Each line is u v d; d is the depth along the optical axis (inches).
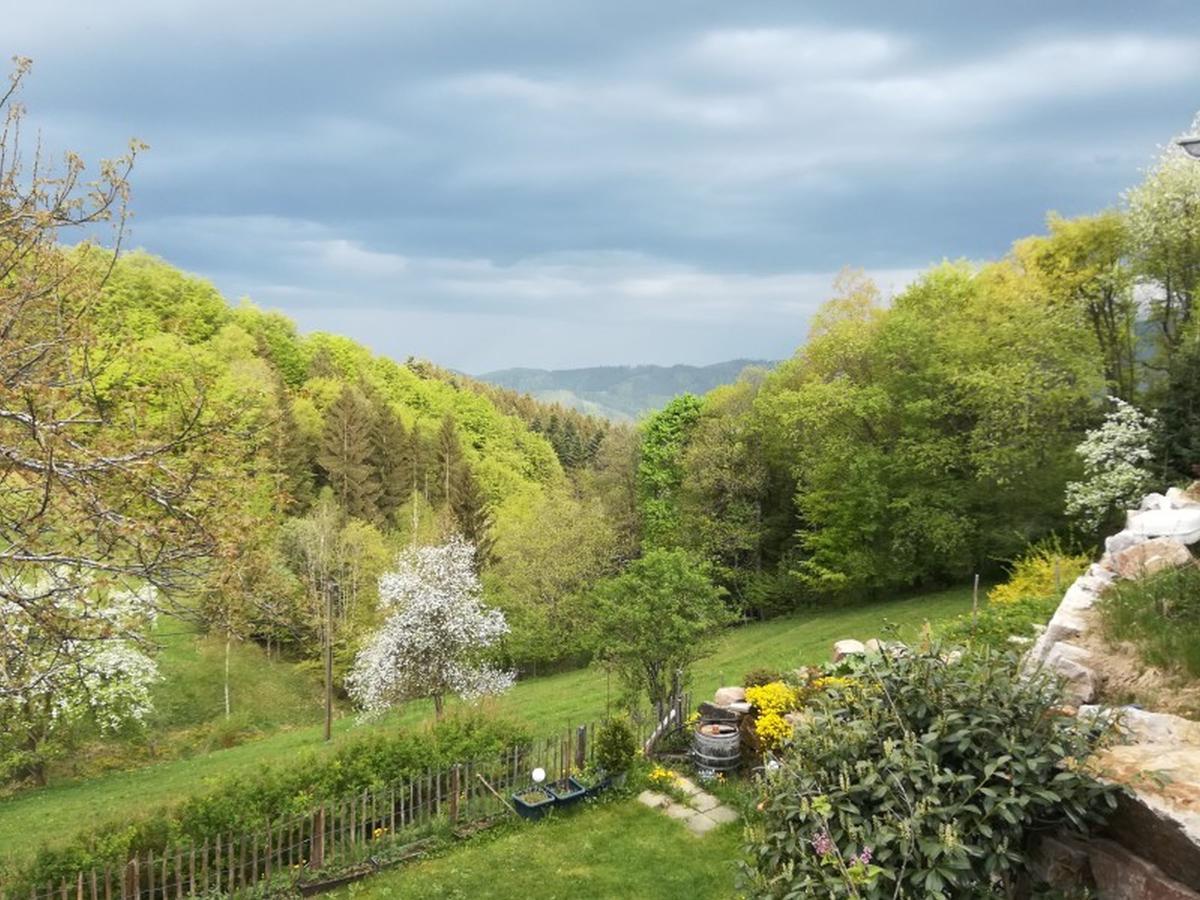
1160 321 1189.7
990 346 1204.5
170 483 424.5
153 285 3117.6
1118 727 239.6
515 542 2009.1
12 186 393.7
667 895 449.1
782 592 1680.6
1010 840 216.5
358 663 1360.7
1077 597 415.2
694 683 953.5
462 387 5905.5
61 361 411.8
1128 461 912.9
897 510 1325.0
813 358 1614.2
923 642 269.0
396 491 2997.0
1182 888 193.0
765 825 247.8
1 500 410.3
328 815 535.8
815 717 258.4
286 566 1820.9
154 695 1579.7
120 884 460.1
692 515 1831.9
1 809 1049.5
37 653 418.0
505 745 641.0
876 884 199.0
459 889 478.6
